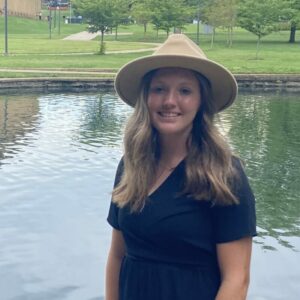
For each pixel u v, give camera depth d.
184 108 2.36
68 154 13.52
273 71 32.78
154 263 2.31
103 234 8.33
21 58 36.28
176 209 2.26
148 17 54.25
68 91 27.78
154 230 2.28
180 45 2.38
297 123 19.30
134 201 2.33
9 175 11.43
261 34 44.53
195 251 2.27
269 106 23.81
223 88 2.45
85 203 9.72
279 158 13.95
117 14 44.09
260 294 6.61
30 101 23.58
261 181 11.80
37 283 6.76
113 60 36.81
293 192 11.01
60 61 35.03
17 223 8.63
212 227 2.27
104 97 25.56
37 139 15.38
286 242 8.30
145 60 2.37
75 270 7.13
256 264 7.46
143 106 2.43
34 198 9.90
